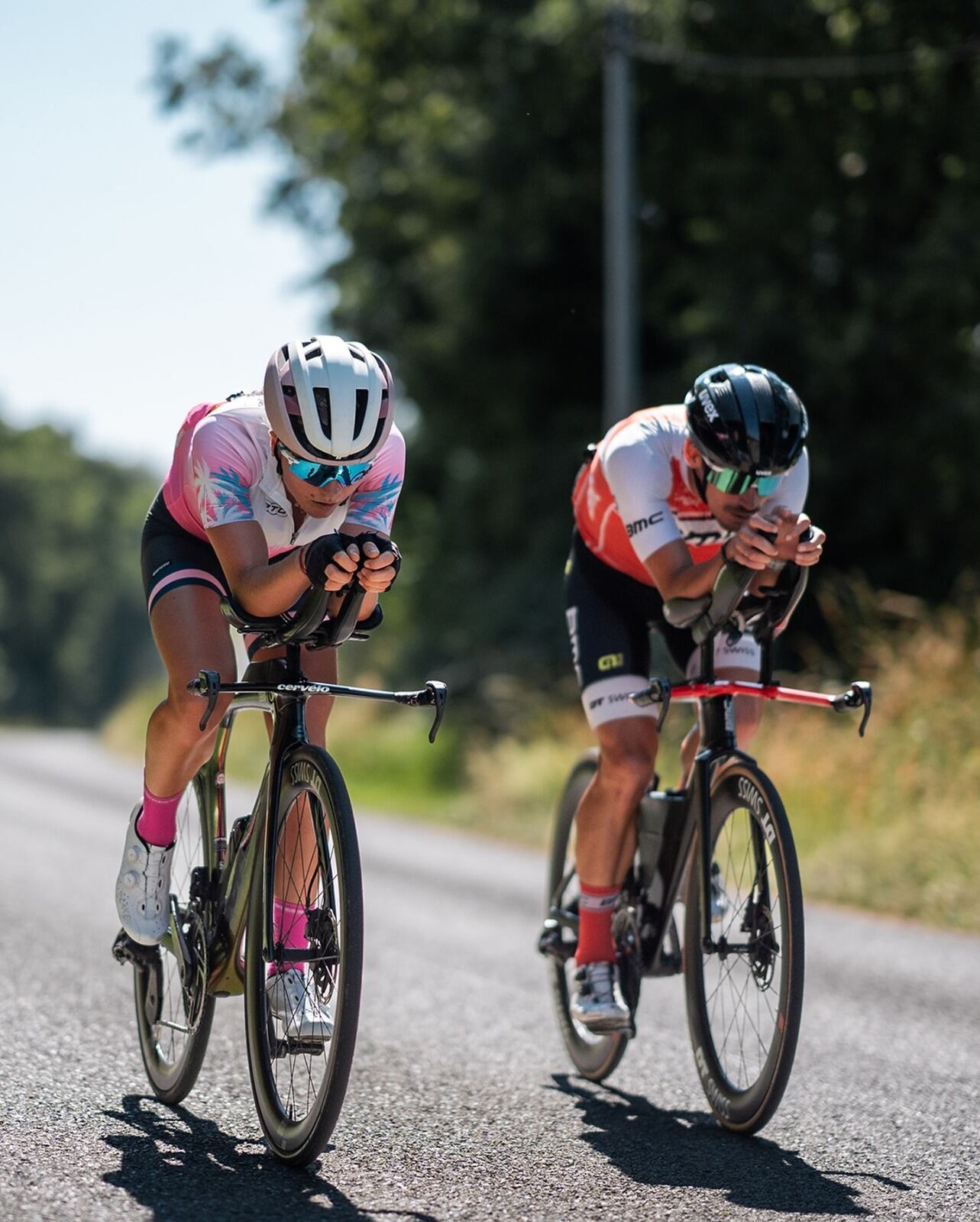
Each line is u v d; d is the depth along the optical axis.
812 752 35.00
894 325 56.16
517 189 69.50
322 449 11.45
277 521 12.77
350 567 10.84
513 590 73.38
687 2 58.53
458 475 80.62
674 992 19.39
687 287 63.97
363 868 31.98
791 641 59.50
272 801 12.14
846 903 28.06
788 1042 12.12
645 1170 11.50
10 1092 13.04
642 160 65.06
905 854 28.44
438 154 72.00
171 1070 13.09
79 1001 16.92
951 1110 13.45
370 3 75.12
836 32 56.50
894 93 56.69
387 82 78.19
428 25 74.50
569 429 74.81
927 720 33.50
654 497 13.95
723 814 13.55
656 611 15.30
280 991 11.61
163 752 12.69
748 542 12.19
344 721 64.75
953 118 55.62
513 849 38.31
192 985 12.80
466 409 79.44
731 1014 13.03
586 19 61.75
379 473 12.84
